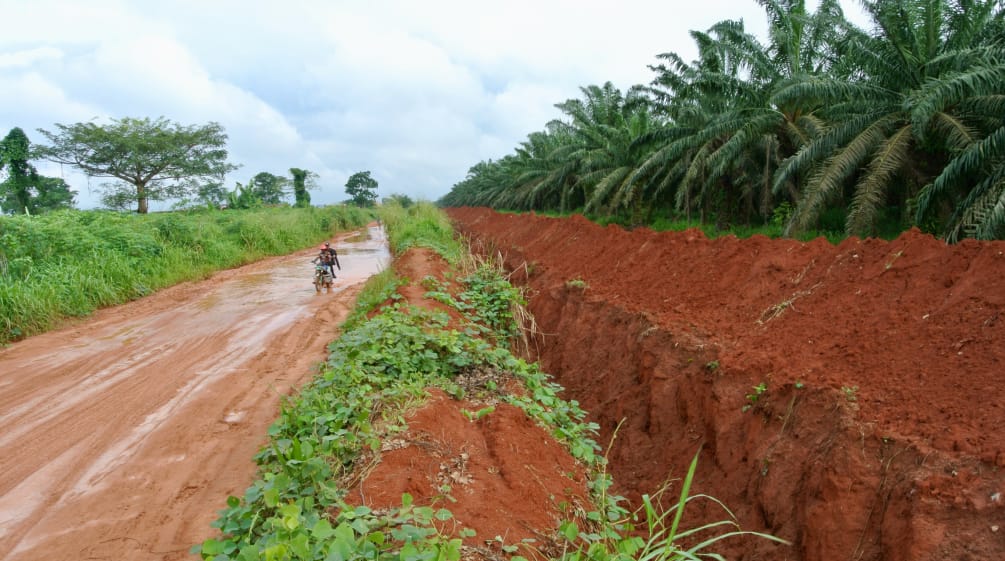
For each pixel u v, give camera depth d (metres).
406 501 3.04
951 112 10.31
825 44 13.70
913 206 11.15
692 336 6.42
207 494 4.83
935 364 4.46
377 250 24.89
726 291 7.47
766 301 6.73
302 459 3.64
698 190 19.00
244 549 2.73
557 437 5.12
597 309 8.70
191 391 7.13
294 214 30.55
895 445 3.88
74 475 5.15
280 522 2.82
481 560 3.04
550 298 10.47
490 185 53.88
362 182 95.25
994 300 4.64
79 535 4.29
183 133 34.34
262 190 60.00
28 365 8.23
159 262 15.40
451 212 62.16
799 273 6.82
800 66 14.31
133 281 13.35
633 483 5.60
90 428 6.10
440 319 7.28
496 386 5.76
